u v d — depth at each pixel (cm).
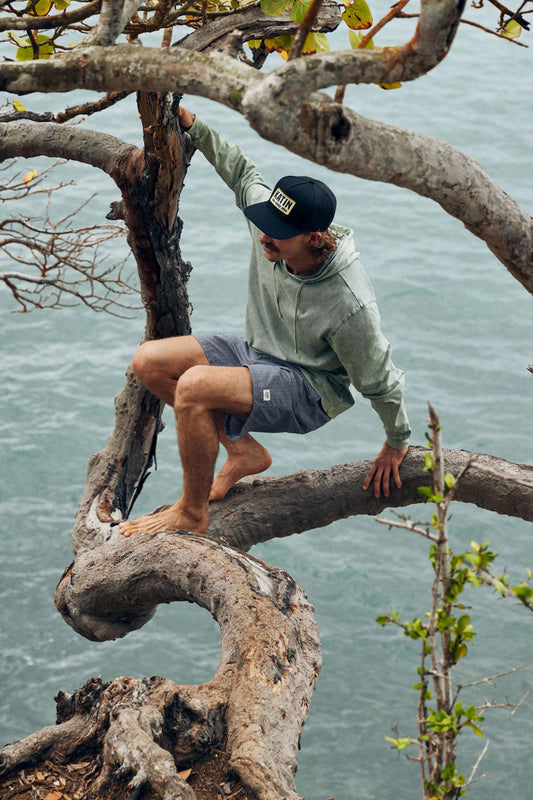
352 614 1526
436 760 239
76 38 1376
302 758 1324
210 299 1948
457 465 495
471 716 235
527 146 2380
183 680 1427
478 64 2698
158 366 464
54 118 489
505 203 277
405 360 1898
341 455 1759
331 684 1426
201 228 2078
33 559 1575
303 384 449
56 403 1780
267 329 462
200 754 294
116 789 275
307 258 427
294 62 224
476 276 2059
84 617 439
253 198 464
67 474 1692
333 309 432
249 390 437
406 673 1448
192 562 391
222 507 502
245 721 301
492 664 1451
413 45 226
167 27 414
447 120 2447
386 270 2052
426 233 2152
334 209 424
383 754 1333
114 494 530
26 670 1420
